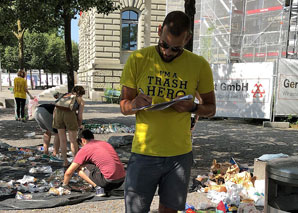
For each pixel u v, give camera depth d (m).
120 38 24.16
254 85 12.79
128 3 23.56
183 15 2.04
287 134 10.34
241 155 7.09
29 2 11.74
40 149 7.23
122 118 13.43
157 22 23.83
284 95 12.67
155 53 2.20
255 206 4.11
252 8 19.17
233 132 10.52
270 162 2.62
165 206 2.26
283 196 2.51
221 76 13.57
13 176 5.28
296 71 12.76
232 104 13.32
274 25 18.09
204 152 7.32
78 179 5.01
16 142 8.17
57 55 48.78
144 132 2.17
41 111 6.30
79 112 5.84
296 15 17.59
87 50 29.33
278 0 17.73
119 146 7.92
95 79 24.08
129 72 2.22
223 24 19.67
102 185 4.42
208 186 4.78
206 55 20.39
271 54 18.22
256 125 12.83
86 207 4.04
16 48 45.75
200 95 2.34
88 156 4.53
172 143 2.15
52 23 16.59
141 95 2.08
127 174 2.24
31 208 3.91
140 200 2.20
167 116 2.14
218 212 3.73
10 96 26.95
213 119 14.45
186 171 2.20
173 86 2.16
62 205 4.05
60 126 5.75
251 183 4.65
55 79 58.56
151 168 2.15
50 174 5.33
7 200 4.09
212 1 20.02
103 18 23.55
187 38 2.09
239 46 19.64
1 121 11.74
